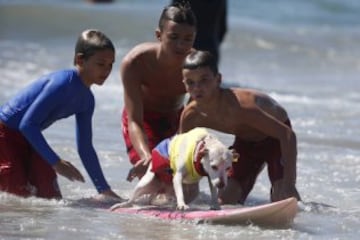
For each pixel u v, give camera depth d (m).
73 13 59.81
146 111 21.97
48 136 27.06
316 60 55.75
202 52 19.12
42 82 19.59
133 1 80.56
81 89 19.47
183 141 18.16
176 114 22.20
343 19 80.88
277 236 16.72
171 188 19.20
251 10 79.62
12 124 19.78
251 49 56.91
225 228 17.23
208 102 19.36
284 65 53.03
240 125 19.95
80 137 19.94
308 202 20.16
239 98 19.59
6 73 42.75
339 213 19.17
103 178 20.00
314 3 85.00
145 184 19.02
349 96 41.03
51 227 16.94
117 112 32.91
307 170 23.94
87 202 19.56
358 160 25.53
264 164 21.09
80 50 19.33
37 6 60.81
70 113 19.70
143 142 20.59
